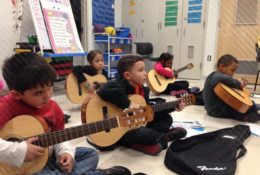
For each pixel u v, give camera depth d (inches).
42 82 37.1
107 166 53.9
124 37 173.6
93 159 47.3
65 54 128.2
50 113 44.0
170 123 70.2
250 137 71.8
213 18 145.6
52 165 42.8
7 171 39.2
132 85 67.9
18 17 110.4
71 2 165.5
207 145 60.8
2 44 92.8
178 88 135.3
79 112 97.2
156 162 56.3
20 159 36.7
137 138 59.7
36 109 42.1
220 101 89.7
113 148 62.9
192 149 58.6
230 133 67.4
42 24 125.6
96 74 111.4
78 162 45.7
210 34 147.9
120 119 51.3
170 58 146.3
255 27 120.6
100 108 61.1
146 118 54.7
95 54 112.0
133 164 55.2
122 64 67.6
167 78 140.2
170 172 51.7
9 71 37.6
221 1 134.5
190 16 155.9
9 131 39.8
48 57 117.7
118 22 176.4
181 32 159.3
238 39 126.6
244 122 86.3
